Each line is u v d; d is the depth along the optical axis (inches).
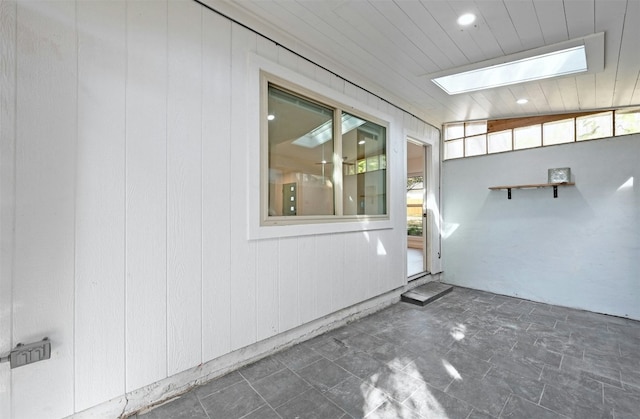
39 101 50.4
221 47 74.5
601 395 67.3
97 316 56.5
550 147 138.6
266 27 83.6
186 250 68.2
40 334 50.8
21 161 49.2
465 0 69.0
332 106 106.0
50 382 51.9
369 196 125.9
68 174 53.3
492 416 60.2
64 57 52.6
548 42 85.6
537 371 77.5
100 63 56.4
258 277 82.6
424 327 108.2
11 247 48.6
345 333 102.8
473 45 89.4
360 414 60.7
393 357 85.0
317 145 102.9
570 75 100.7
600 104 123.8
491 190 156.5
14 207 48.8
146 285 62.4
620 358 84.7
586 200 128.7
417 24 79.9
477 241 161.6
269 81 85.6
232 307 76.8
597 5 67.8
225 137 75.0
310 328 98.6
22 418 49.6
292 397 66.2
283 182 92.0
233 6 75.4
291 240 91.7
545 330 105.3
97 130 56.2
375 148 128.7
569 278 132.5
